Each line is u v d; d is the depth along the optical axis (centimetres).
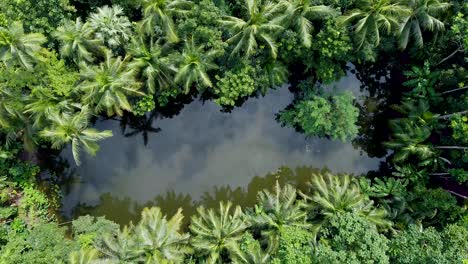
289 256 1778
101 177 2328
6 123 1895
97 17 1923
